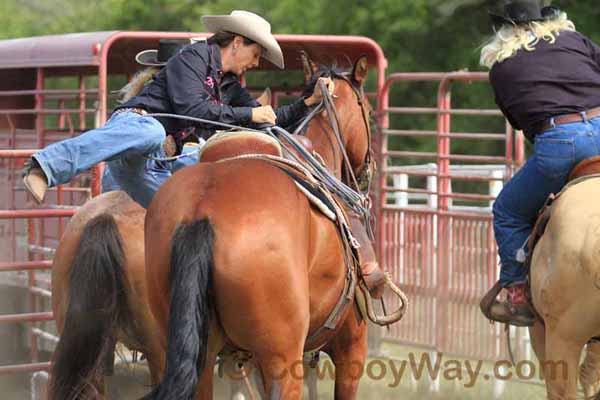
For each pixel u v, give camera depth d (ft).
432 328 54.65
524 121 31.30
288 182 25.66
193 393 22.77
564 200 28.86
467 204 111.65
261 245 23.77
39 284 48.32
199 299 23.26
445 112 52.37
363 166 36.78
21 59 55.11
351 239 27.63
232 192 24.49
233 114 30.17
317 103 35.19
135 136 29.73
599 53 31.55
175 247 23.90
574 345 28.45
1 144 65.10
